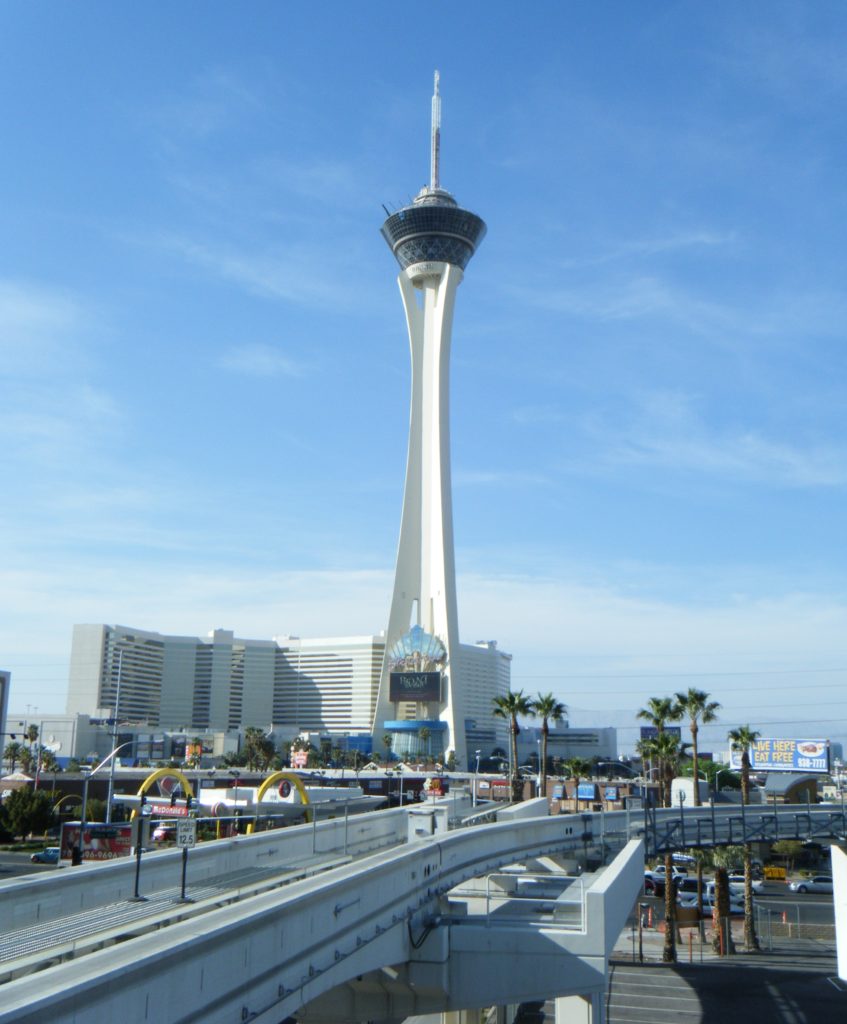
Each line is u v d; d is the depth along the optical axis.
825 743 131.38
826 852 119.56
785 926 81.38
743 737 96.12
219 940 20.70
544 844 53.88
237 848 37.06
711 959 68.00
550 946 34.88
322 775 157.38
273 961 23.56
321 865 38.22
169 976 18.88
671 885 67.62
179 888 30.58
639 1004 54.38
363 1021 36.72
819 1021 50.84
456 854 41.59
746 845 72.00
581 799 114.31
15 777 132.25
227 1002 21.14
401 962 34.53
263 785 85.62
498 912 40.91
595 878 40.34
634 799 75.00
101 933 23.14
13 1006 14.73
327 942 27.05
